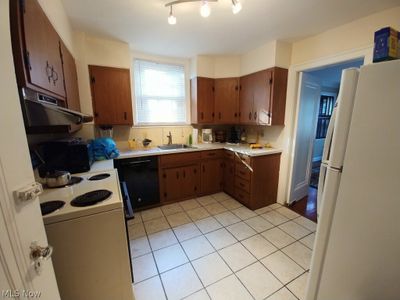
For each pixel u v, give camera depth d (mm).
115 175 1557
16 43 856
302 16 1826
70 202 1049
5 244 511
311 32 2180
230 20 1904
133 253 1867
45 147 1588
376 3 1597
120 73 2480
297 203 2918
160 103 3197
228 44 2570
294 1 1584
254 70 2791
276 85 2521
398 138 763
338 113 953
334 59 2082
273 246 1939
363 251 921
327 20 1900
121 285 1125
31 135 1524
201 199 3041
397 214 795
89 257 1023
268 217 2494
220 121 3256
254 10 1722
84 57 2215
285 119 2701
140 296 1422
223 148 3162
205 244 1984
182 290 1469
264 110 2656
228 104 3182
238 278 1567
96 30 2129
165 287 1494
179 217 2516
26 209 600
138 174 2570
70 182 1360
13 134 561
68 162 1622
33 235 627
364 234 908
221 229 2242
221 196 3145
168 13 1768
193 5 1651
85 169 1663
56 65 1377
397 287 829
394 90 756
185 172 2918
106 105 2436
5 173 523
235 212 2627
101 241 1034
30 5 963
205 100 3152
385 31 930
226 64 3105
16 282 540
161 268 1679
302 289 1465
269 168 2729
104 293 1098
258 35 2266
